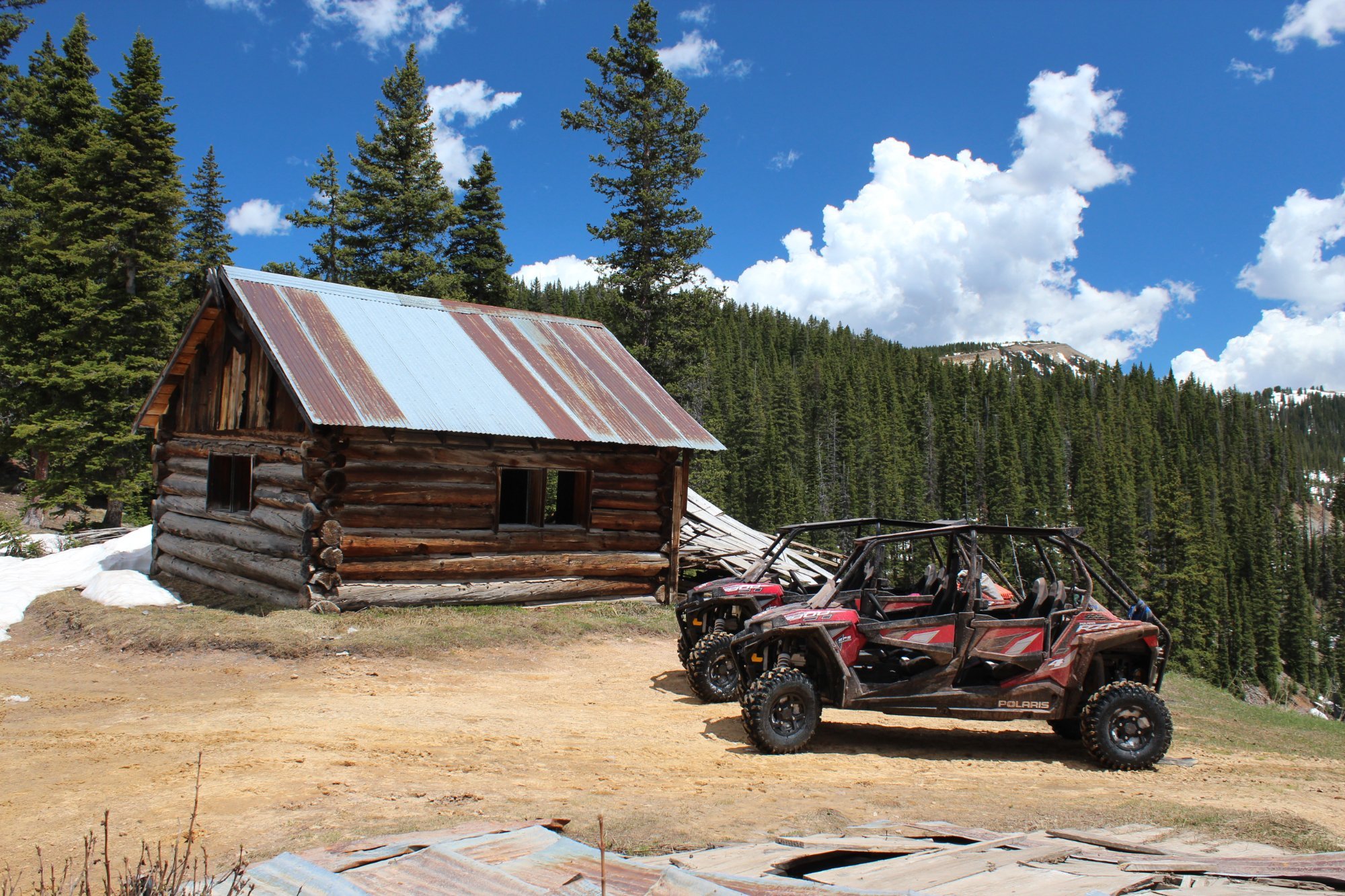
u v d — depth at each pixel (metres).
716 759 7.34
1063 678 7.90
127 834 4.99
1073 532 8.52
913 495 102.56
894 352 194.62
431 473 13.69
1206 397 185.12
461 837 4.48
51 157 28.89
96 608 12.96
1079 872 3.88
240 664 10.59
